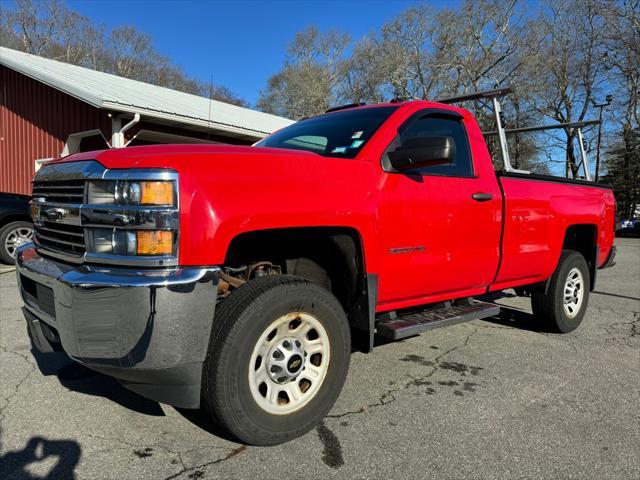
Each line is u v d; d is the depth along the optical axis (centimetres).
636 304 649
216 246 226
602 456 254
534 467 243
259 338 242
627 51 2820
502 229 386
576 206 476
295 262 311
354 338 333
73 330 222
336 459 247
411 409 305
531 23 3006
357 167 294
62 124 1297
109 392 322
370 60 3697
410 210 315
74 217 238
